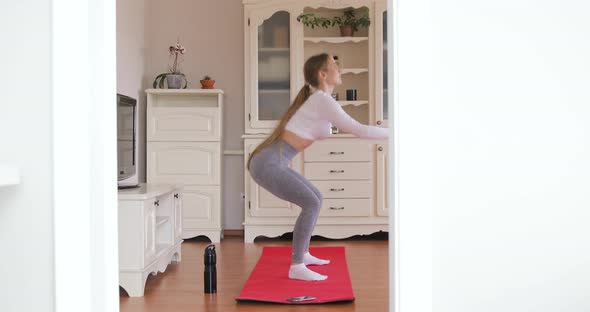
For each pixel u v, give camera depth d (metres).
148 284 3.61
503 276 1.65
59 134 1.59
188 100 5.86
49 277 1.60
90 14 1.63
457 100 1.64
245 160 5.54
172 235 4.19
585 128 1.66
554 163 1.66
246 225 5.49
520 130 1.65
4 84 1.60
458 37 1.64
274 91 5.70
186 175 5.51
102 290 1.63
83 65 1.62
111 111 1.67
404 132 1.63
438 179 1.64
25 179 1.60
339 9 5.91
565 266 1.66
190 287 3.52
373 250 4.84
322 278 3.58
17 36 1.61
